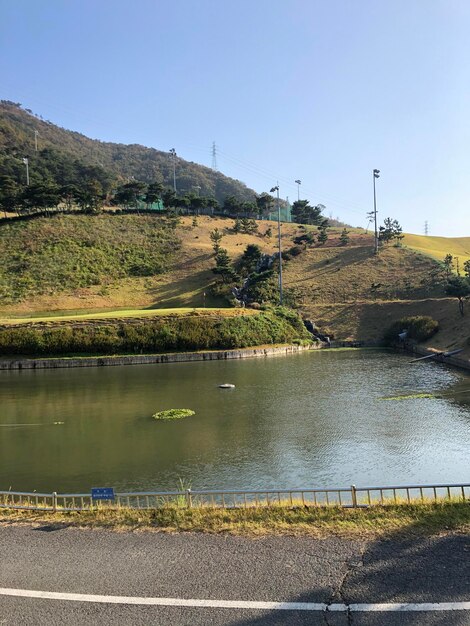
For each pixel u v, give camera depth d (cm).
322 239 10369
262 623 736
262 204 13012
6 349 5603
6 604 805
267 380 4234
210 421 2912
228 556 936
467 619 725
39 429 2861
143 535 1046
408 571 854
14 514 1206
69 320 6153
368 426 2708
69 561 941
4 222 10050
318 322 7269
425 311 6819
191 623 743
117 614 770
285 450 2342
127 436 2659
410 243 10675
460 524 1014
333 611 757
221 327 6216
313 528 1038
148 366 5300
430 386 3750
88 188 11250
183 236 10062
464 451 2239
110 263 8888
